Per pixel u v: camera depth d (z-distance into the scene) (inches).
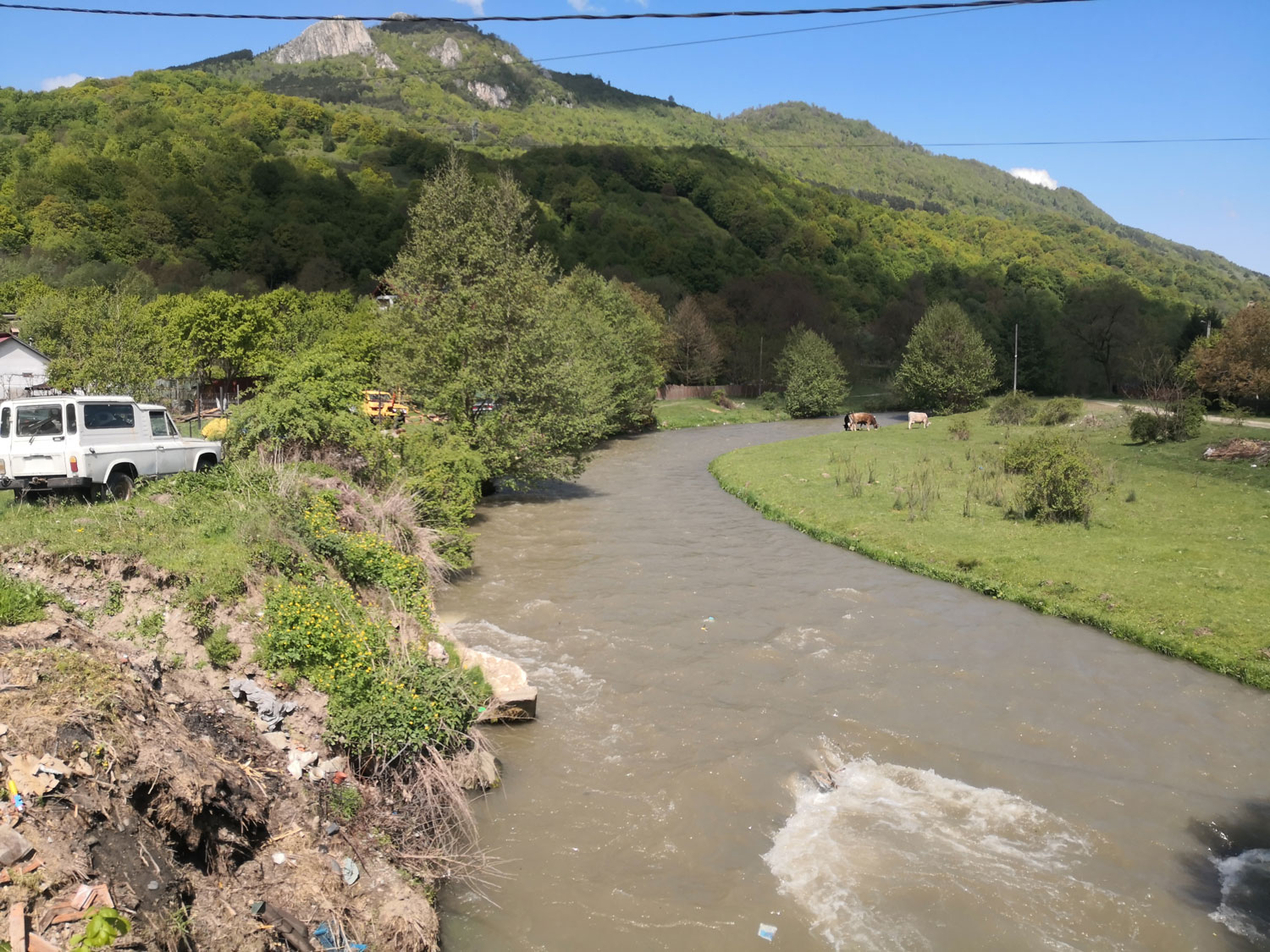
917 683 526.9
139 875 223.3
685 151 7864.2
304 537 486.0
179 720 303.9
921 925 304.3
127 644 344.8
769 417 2760.8
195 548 431.8
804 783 402.6
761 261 5575.8
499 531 952.3
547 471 1146.0
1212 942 298.7
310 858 282.4
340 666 378.3
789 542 922.7
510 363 1097.4
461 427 1063.0
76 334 1411.2
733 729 456.8
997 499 1048.8
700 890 320.8
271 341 1823.3
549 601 671.1
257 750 319.6
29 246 3368.6
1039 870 339.3
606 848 345.4
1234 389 1769.2
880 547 867.4
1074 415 1849.2
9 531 418.0
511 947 287.6
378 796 343.0
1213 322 2746.1
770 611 666.8
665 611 657.6
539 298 1165.7
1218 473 1149.1
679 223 6033.5
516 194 1248.2
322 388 758.5
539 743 433.4
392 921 269.9
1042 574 736.3
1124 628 616.1
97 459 594.2
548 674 522.9
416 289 1175.6
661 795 385.7
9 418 578.9
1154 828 371.6
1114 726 471.2
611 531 970.7
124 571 391.5
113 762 244.8
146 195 4057.6
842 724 466.3
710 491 1299.2
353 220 4608.8
